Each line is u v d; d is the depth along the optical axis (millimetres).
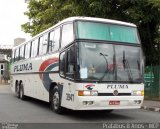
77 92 11727
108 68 12125
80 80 11719
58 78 13586
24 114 13656
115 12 20172
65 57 12836
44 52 15867
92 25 12430
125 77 12305
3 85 39562
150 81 21328
